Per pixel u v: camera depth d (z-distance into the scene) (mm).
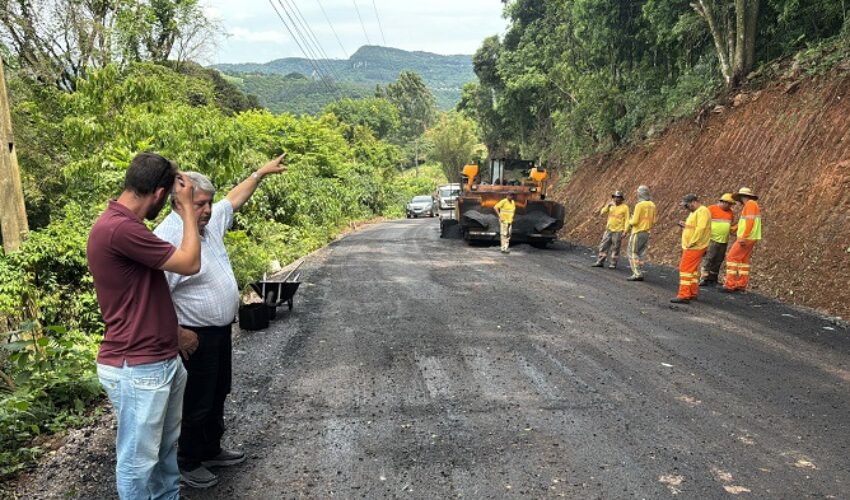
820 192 10773
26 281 7184
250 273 10359
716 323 7816
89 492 3762
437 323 7781
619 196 12742
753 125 14047
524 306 8805
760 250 11156
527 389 5383
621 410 4910
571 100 29719
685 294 9062
